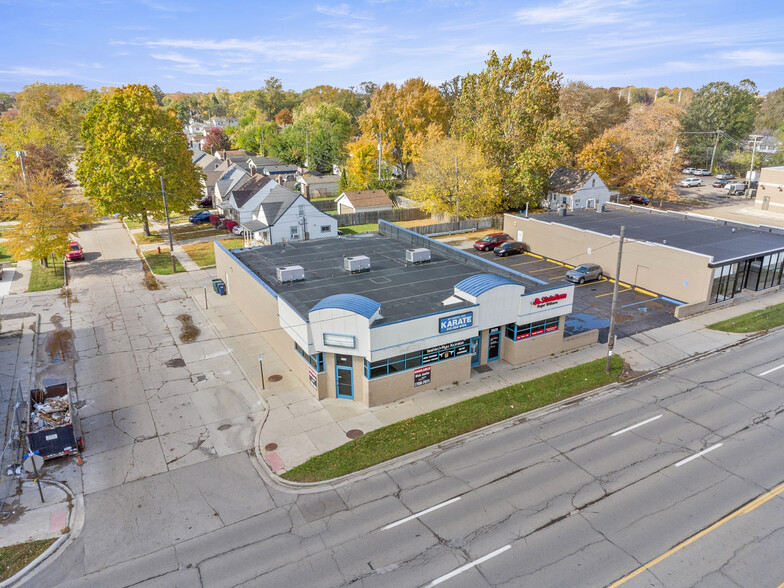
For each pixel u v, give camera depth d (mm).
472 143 66000
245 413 24438
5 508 18312
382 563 15578
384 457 20891
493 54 64812
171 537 16891
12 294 41000
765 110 122688
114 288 42375
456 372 26969
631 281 42281
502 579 14898
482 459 20844
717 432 22422
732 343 31406
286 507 18281
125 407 24922
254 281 32344
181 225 65812
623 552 15875
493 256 51781
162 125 56438
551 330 29672
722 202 78375
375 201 71875
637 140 76562
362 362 24500
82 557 16094
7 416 23891
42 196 43125
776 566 15312
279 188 60656
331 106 122812
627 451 21172
